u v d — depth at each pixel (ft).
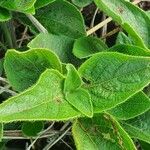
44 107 0.55
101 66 0.60
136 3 0.93
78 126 0.64
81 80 0.60
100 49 0.73
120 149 0.62
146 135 0.67
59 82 0.58
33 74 0.62
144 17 0.71
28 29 0.94
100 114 0.63
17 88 0.63
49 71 0.56
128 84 0.59
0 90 0.76
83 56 0.68
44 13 0.77
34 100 0.54
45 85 0.56
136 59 0.58
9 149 0.86
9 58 0.61
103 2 0.66
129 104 0.64
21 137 0.77
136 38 0.67
